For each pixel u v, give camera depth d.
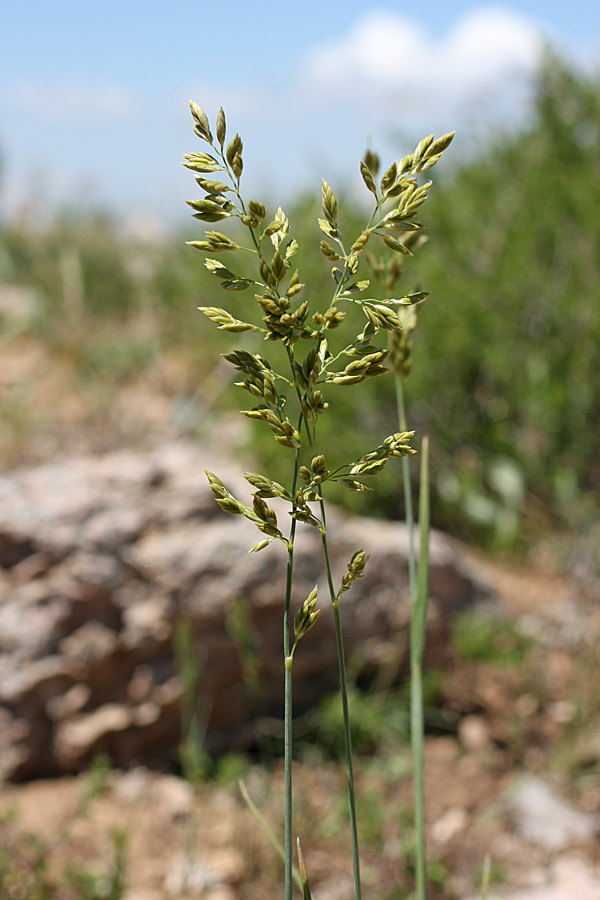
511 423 4.38
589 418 4.36
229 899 2.15
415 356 4.15
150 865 2.22
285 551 2.79
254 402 4.16
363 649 2.89
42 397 5.33
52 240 7.73
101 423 4.95
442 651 2.96
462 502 4.04
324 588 2.83
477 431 4.29
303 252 4.45
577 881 2.20
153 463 2.92
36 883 2.07
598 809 2.50
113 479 2.84
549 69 4.78
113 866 2.18
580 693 2.90
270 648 2.76
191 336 6.05
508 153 4.93
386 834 2.40
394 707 2.83
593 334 4.20
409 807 2.48
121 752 2.62
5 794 2.49
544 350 4.29
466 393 4.34
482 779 2.62
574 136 4.84
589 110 4.79
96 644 2.62
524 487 4.25
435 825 2.43
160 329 6.29
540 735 2.77
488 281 4.44
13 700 2.55
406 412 4.27
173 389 5.50
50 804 2.44
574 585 3.65
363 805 2.46
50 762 2.58
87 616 2.64
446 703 2.86
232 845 2.31
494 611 3.21
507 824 2.44
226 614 2.68
